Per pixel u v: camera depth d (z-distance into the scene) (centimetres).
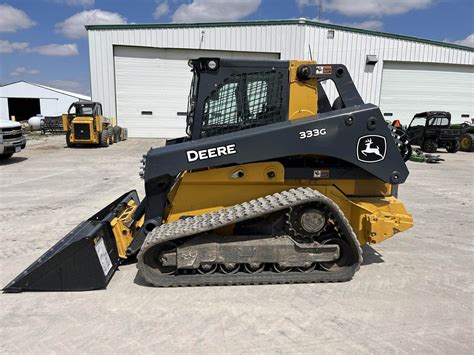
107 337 279
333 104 416
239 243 357
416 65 2167
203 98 371
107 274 363
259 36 1969
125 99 2033
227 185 383
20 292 346
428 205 697
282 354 260
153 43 1962
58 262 345
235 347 267
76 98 4581
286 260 361
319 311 315
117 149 1588
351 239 360
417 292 351
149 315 309
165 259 357
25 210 630
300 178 388
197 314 310
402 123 2228
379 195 400
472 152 1762
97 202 688
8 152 1163
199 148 353
